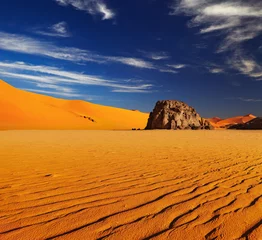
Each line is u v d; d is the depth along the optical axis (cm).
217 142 1661
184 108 5116
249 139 2059
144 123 10019
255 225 292
